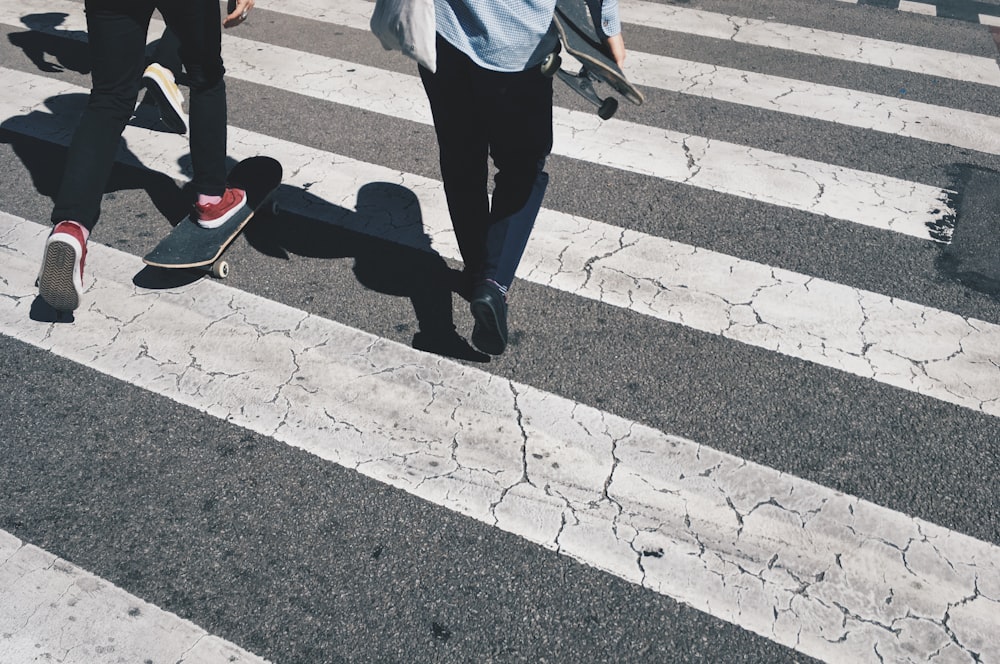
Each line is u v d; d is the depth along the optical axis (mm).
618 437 3041
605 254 3918
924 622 2504
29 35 5789
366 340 3416
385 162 4555
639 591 2553
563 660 2381
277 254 3854
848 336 3520
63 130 4758
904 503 2854
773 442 3045
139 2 3184
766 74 5562
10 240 3896
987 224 4211
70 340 3357
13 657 2332
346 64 5539
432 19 2703
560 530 2717
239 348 3354
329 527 2701
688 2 6629
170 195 4242
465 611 2484
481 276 3061
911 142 4867
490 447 2984
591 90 3018
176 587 2523
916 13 6574
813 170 4582
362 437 3002
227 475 2854
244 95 5145
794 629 2471
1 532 2654
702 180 4465
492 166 4527
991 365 3406
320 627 2436
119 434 2984
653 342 3445
